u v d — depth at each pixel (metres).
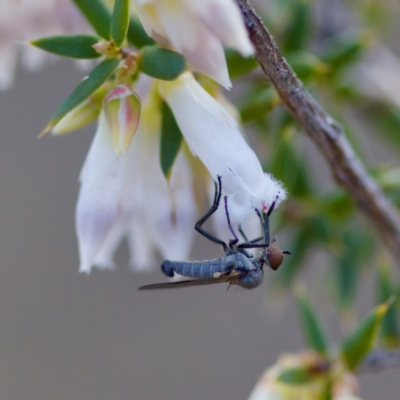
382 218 0.19
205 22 0.17
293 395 0.20
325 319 0.37
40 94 0.38
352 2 0.22
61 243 0.40
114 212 0.18
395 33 0.24
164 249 0.19
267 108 0.19
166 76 0.18
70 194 0.40
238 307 0.41
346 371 0.20
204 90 0.18
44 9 0.19
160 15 0.18
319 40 0.22
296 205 0.21
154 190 0.19
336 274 0.21
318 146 0.19
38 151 0.39
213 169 0.18
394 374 0.39
